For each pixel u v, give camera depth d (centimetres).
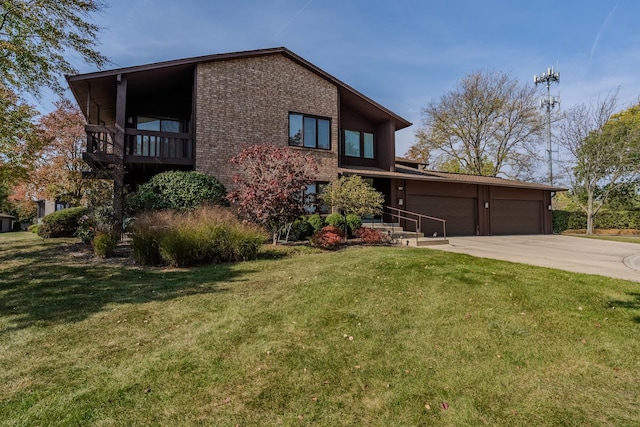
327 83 1553
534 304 494
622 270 797
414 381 320
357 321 451
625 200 2516
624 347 377
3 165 1165
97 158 1147
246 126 1355
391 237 1275
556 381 321
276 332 418
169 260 784
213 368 338
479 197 1859
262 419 268
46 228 1388
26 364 342
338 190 1295
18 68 940
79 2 941
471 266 717
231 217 941
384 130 1767
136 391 299
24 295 566
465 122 3073
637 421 266
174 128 1507
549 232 2125
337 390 306
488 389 309
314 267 753
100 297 554
